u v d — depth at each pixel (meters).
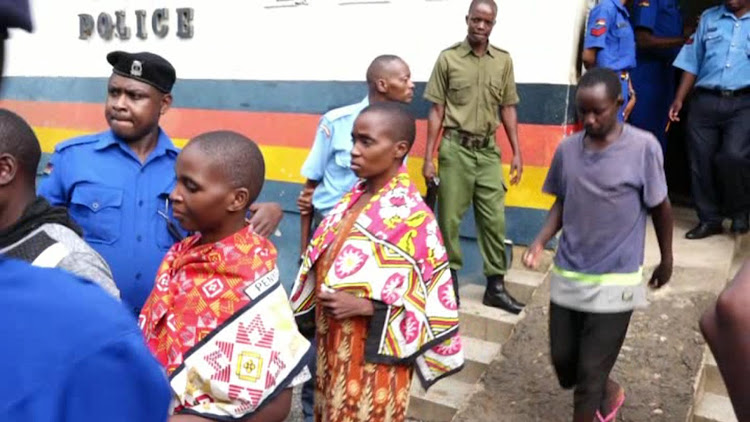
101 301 0.71
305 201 3.50
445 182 4.21
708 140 4.50
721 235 4.66
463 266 4.82
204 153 1.69
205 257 1.69
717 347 0.91
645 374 3.40
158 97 2.36
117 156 2.35
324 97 5.37
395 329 2.24
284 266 5.74
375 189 2.38
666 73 5.45
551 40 4.34
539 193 4.47
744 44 4.28
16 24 0.69
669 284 4.02
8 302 0.68
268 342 1.63
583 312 2.85
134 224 2.33
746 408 0.88
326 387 2.38
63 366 0.66
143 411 0.70
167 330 1.68
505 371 3.66
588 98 2.63
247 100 5.74
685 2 6.65
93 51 6.46
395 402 2.31
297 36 5.42
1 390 0.65
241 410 1.59
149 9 6.09
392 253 2.24
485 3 3.96
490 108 4.13
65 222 1.57
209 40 5.85
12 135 1.43
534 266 3.00
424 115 4.87
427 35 4.84
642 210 2.77
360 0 5.07
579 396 2.85
